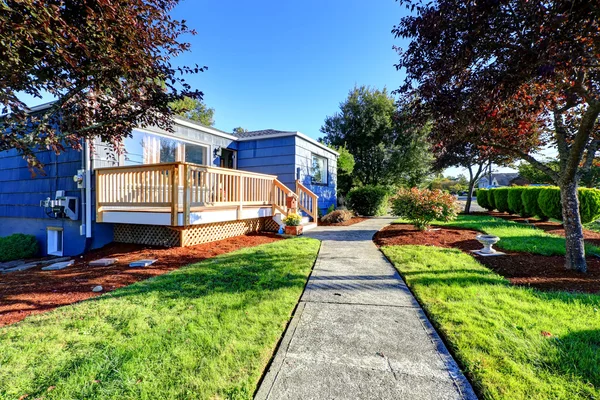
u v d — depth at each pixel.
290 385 1.67
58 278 3.79
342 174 16.69
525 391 1.60
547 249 4.90
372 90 18.42
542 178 17.81
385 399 1.56
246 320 2.44
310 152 10.82
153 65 3.05
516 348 1.99
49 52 2.44
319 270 4.05
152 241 5.95
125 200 5.70
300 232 7.55
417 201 7.08
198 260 4.66
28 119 3.39
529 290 3.12
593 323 2.34
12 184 7.51
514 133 4.19
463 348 2.00
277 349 2.05
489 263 4.27
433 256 4.63
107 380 1.69
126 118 3.57
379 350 2.04
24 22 2.02
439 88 3.38
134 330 2.26
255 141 10.07
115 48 2.63
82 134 3.52
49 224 6.69
